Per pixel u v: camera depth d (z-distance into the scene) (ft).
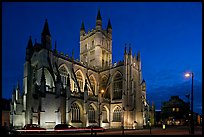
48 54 221.05
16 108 217.15
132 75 268.82
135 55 288.10
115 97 266.98
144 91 314.55
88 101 227.61
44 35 223.92
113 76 274.16
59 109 197.67
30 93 215.31
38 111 186.70
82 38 332.80
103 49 313.53
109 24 337.72
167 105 435.94
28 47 231.30
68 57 250.78
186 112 414.21
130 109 256.52
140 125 273.33
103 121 247.09
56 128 160.76
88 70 274.57
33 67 223.51
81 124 214.48
